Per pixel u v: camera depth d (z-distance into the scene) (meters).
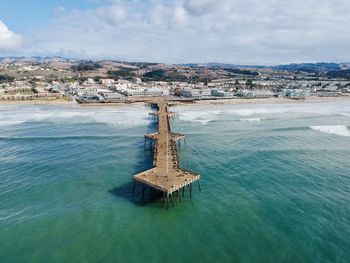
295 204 54.12
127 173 68.56
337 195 57.72
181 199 56.06
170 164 62.97
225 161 76.94
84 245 42.44
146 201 55.25
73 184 62.72
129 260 39.28
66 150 86.69
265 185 62.34
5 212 51.44
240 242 43.00
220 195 57.81
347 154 82.62
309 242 42.91
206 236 44.50
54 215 50.34
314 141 96.38
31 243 42.88
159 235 44.78
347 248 41.56
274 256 39.97
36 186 61.88
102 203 54.50
